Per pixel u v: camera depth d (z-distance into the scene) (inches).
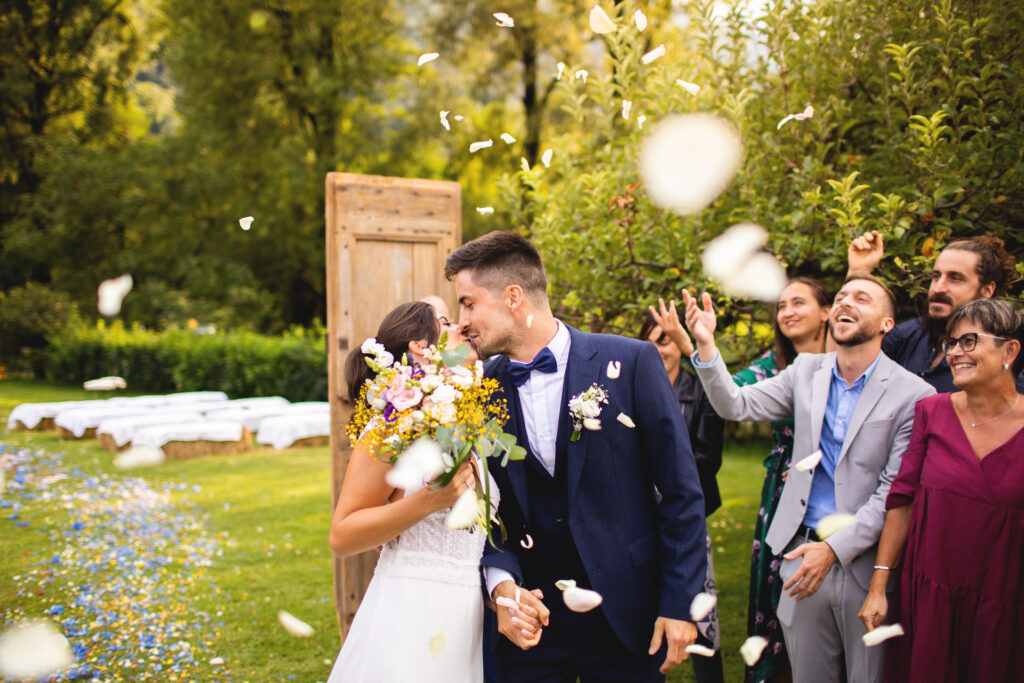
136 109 1038.4
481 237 81.0
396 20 722.8
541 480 78.4
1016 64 119.6
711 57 144.9
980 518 78.0
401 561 79.0
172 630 149.9
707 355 96.1
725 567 195.6
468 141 650.8
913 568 82.8
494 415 78.2
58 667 123.7
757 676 106.9
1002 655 76.0
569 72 147.7
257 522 239.6
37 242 780.0
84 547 202.1
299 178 695.1
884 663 87.0
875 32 136.9
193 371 583.5
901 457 88.8
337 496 131.4
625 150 149.4
